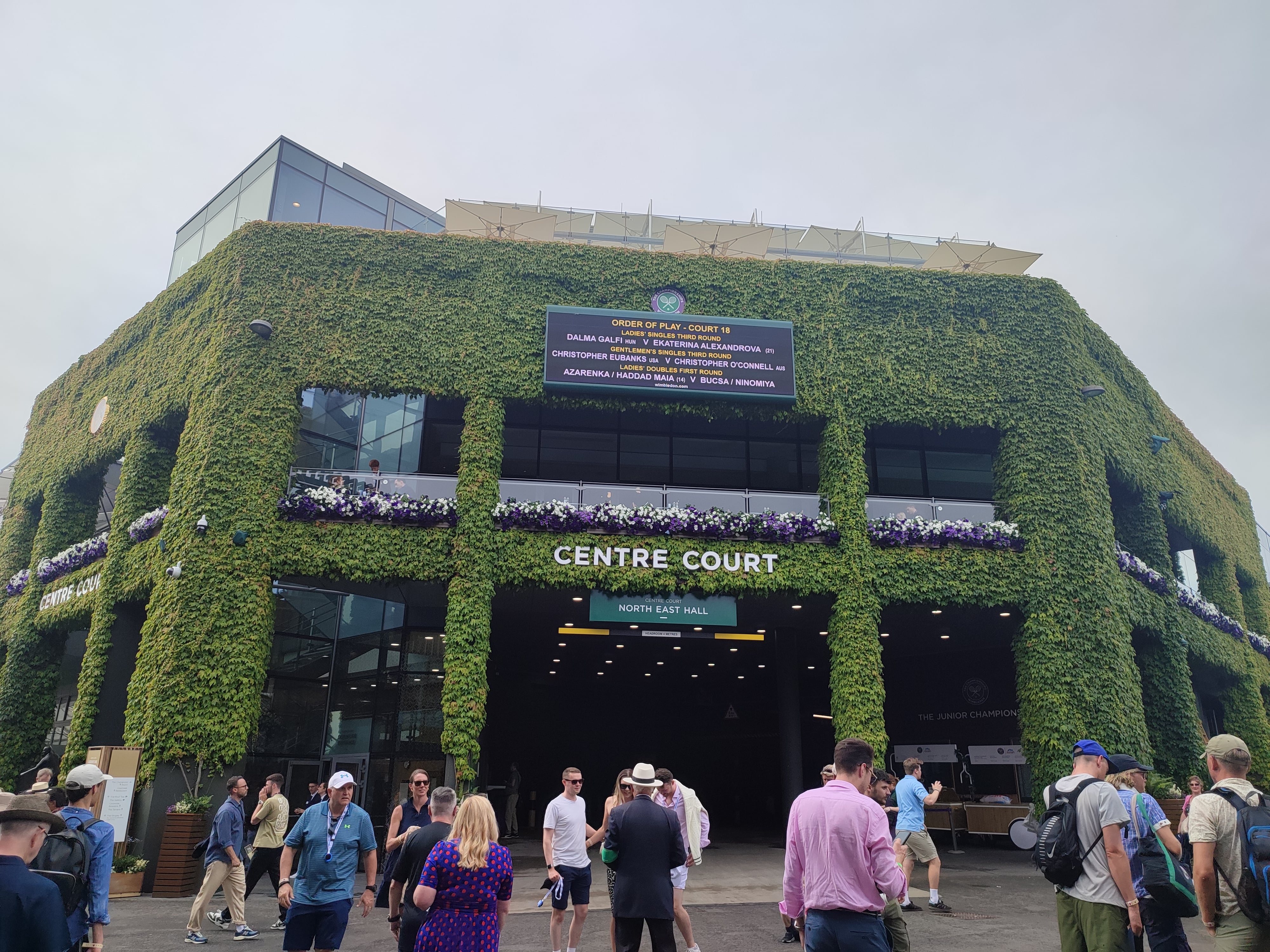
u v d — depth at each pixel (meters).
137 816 14.30
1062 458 18.22
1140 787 6.37
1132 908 4.67
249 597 15.60
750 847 19.16
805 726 27.53
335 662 19.17
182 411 18.45
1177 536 25.09
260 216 23.36
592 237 30.19
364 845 6.55
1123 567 19.09
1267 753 24.56
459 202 20.55
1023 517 17.83
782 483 20.61
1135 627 19.08
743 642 22.86
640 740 29.64
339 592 18.30
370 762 18.36
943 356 18.91
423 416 20.41
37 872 4.01
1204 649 22.16
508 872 5.12
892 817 11.88
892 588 17.12
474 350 17.91
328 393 19.53
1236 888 4.52
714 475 20.45
